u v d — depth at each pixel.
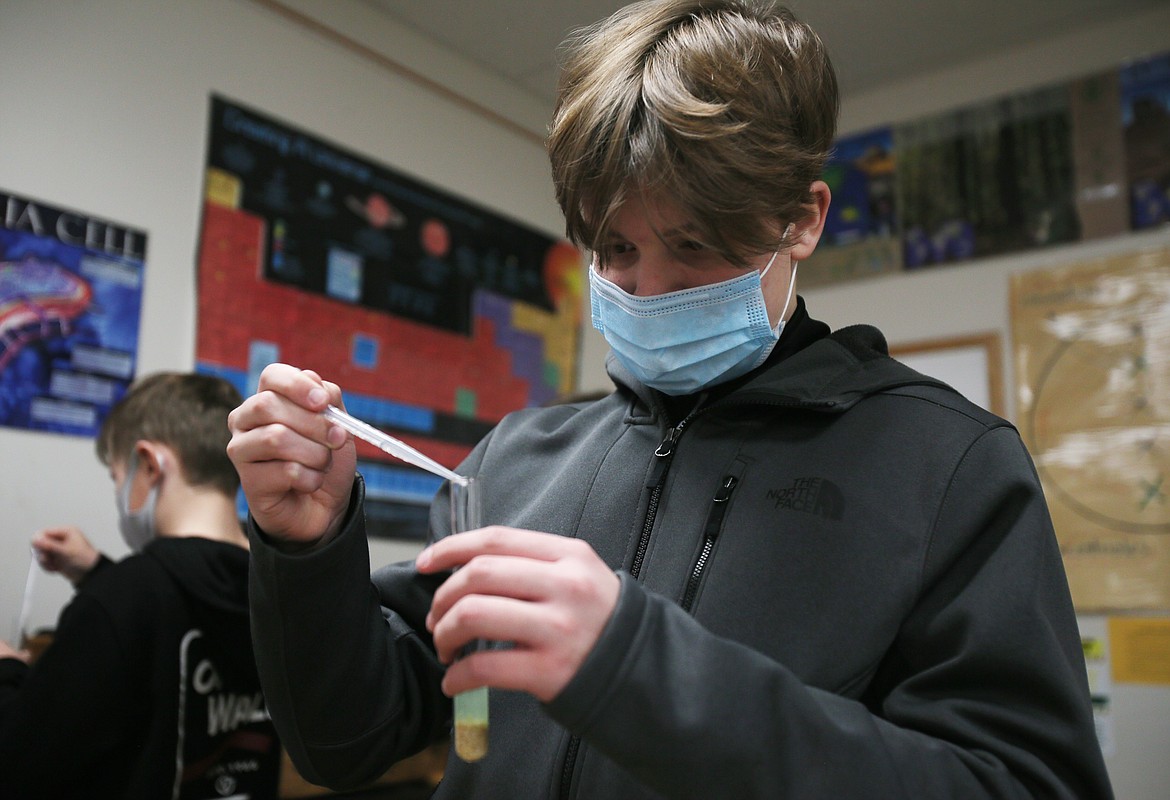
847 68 3.07
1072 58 2.87
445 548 0.57
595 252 0.81
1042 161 2.88
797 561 0.75
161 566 1.42
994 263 2.93
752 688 0.57
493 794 0.79
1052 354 2.79
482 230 3.02
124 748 1.35
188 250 2.24
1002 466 0.74
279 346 2.40
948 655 0.69
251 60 2.43
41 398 1.95
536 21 2.69
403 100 2.80
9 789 1.26
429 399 2.78
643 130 0.73
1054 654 0.65
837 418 0.82
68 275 2.02
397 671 0.81
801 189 0.78
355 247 2.62
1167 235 2.67
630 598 0.55
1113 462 2.65
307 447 0.68
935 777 0.59
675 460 0.86
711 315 0.83
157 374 1.69
